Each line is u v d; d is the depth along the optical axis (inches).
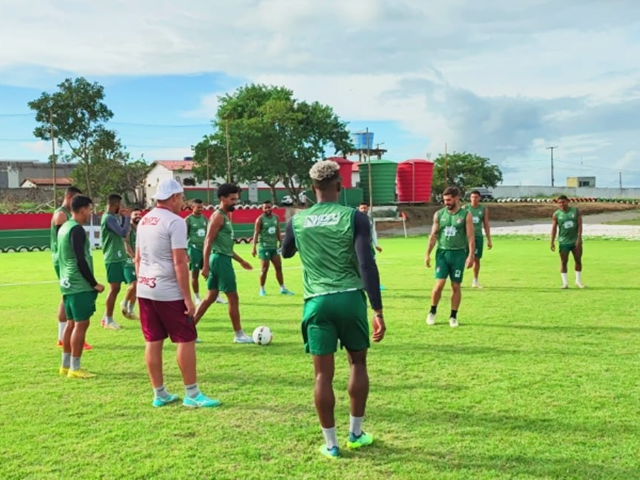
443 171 2851.9
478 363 264.1
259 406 210.7
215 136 1991.9
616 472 152.9
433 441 175.0
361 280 170.4
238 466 160.6
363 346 171.3
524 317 380.8
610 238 1332.4
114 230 363.6
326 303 166.1
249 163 2005.4
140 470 158.6
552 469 155.1
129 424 193.8
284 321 385.1
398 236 1670.8
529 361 266.8
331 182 171.9
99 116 2039.9
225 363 272.2
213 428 189.3
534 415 195.6
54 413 205.8
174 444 176.4
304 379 244.5
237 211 1450.5
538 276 623.2
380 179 2041.1
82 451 171.8
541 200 2652.6
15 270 789.2
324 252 167.6
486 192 2733.8
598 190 3302.2
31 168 3068.4
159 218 211.9
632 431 181.0
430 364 262.8
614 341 307.3
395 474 154.1
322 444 175.2
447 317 386.9
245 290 552.1
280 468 158.9
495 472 153.9
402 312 408.5
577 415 195.0
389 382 234.8
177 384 242.5
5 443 178.5
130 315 402.0
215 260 313.1
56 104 1959.9
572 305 427.8
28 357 293.6
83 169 2082.9
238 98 2271.2
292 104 2102.6
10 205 1854.1
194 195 2076.8
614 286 534.9
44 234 1274.6
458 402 209.6
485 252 979.9
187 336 212.1
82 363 279.4
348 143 2191.2
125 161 2158.0
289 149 2026.3
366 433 177.0
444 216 354.6
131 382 246.1
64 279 251.0
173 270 211.6
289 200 2329.0
